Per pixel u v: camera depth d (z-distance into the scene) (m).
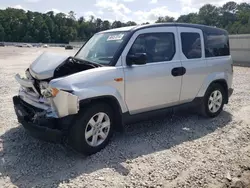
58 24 126.44
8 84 9.39
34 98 3.98
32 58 27.59
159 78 4.52
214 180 3.35
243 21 82.50
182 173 3.48
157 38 4.63
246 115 6.01
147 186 3.16
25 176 3.31
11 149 4.02
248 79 11.67
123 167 3.57
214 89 5.57
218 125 5.29
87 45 5.08
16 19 114.00
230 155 4.03
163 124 5.27
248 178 3.44
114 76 3.98
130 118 4.31
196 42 5.22
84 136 3.76
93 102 3.88
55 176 3.32
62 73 3.87
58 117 3.58
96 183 3.19
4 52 44.16
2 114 5.68
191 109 5.54
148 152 4.04
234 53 23.11
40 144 4.21
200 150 4.17
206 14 92.00
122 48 4.20
